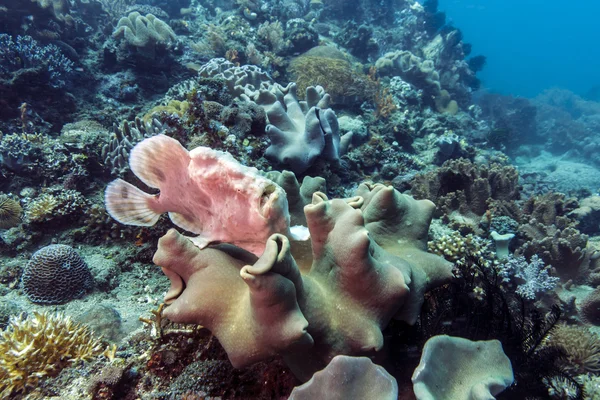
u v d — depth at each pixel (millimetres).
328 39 2482
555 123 3730
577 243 844
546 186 1957
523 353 450
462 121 2240
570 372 571
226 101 1032
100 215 872
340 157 1143
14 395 474
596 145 3275
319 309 352
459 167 1064
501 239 824
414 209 464
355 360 327
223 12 2529
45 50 1405
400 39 2785
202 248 396
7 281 761
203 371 437
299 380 401
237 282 373
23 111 1226
